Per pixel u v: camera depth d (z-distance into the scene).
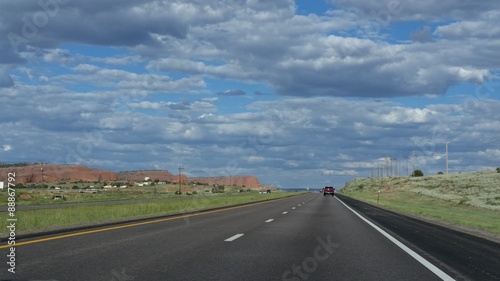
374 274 11.74
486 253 16.00
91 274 11.09
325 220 30.61
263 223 27.47
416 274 11.84
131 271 11.55
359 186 192.00
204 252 15.03
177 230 22.39
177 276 11.05
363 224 27.80
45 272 11.26
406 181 153.00
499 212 56.00
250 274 11.44
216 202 57.84
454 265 13.28
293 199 83.44
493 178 126.50
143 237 19.02
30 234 19.19
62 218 26.34
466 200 77.38
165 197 83.38
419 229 25.50
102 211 31.95
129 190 142.38
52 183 167.12
